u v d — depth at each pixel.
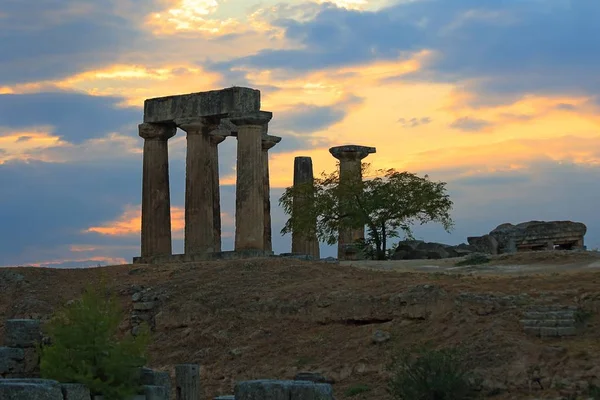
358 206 61.94
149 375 31.30
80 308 31.19
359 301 39.81
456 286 38.84
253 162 52.75
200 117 54.44
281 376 37.72
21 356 38.28
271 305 42.12
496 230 62.56
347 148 65.81
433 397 31.84
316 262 47.84
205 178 54.91
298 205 63.59
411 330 37.34
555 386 31.34
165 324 44.31
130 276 50.66
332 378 36.16
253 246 52.56
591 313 35.09
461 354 34.00
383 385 34.53
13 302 49.31
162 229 56.75
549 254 48.84
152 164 56.81
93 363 30.56
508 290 37.81
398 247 61.94
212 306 43.72
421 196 61.50
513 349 33.50
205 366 40.47
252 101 53.38
